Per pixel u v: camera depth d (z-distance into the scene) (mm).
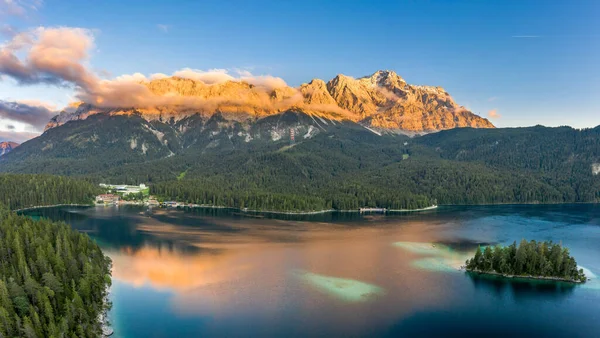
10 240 160625
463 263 199250
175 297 148125
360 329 127125
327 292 156500
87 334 115000
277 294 153125
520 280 174250
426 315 138500
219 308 139375
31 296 123375
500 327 131625
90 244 184500
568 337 126250
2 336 104125
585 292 161625
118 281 163875
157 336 119500
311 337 120938
